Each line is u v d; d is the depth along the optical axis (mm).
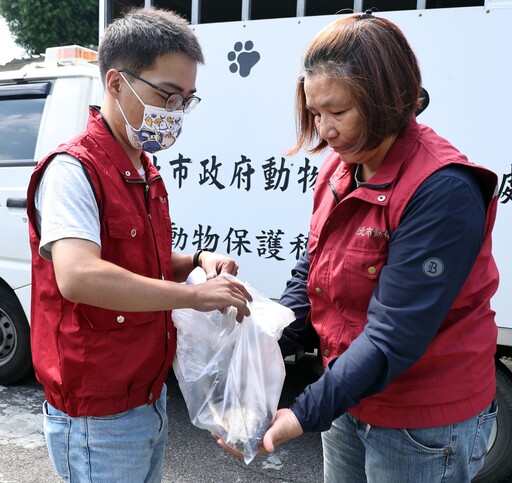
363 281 1204
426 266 1069
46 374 1262
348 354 1141
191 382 1305
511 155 2258
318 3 3281
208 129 2719
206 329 1327
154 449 1459
